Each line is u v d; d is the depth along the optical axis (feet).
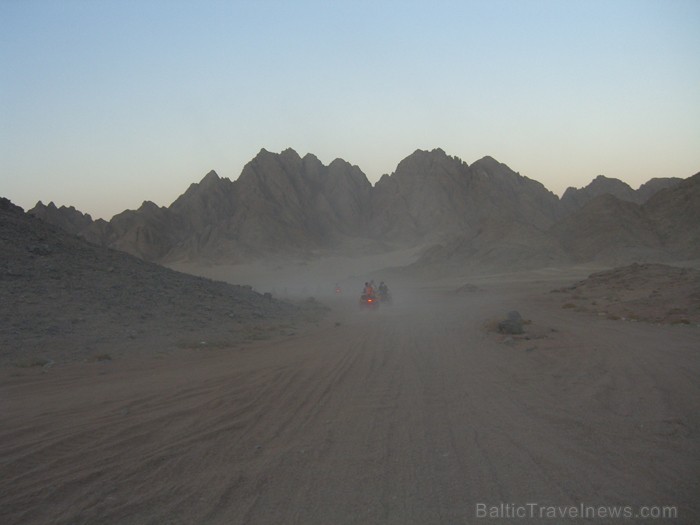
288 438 26.58
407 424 28.50
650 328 69.05
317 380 40.86
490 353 51.96
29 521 17.92
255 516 18.13
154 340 65.46
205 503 19.16
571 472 21.20
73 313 70.69
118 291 86.38
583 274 323.37
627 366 42.55
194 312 87.81
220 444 25.68
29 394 38.47
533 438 25.45
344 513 18.20
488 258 404.98
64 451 24.84
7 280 76.84
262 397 35.53
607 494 19.20
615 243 391.24
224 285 130.21
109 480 21.29
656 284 116.57
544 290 208.03
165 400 34.91
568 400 32.55
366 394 35.78
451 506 18.47
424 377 41.04
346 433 27.20
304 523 17.58
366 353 54.80
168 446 25.39
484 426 27.63
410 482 20.61
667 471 21.26
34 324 63.31
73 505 19.06
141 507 18.89
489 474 21.13
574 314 93.61
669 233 397.39
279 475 21.65
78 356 54.60
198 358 56.75
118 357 55.47
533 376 40.16
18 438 26.91
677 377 38.04
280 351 60.80
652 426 27.07
